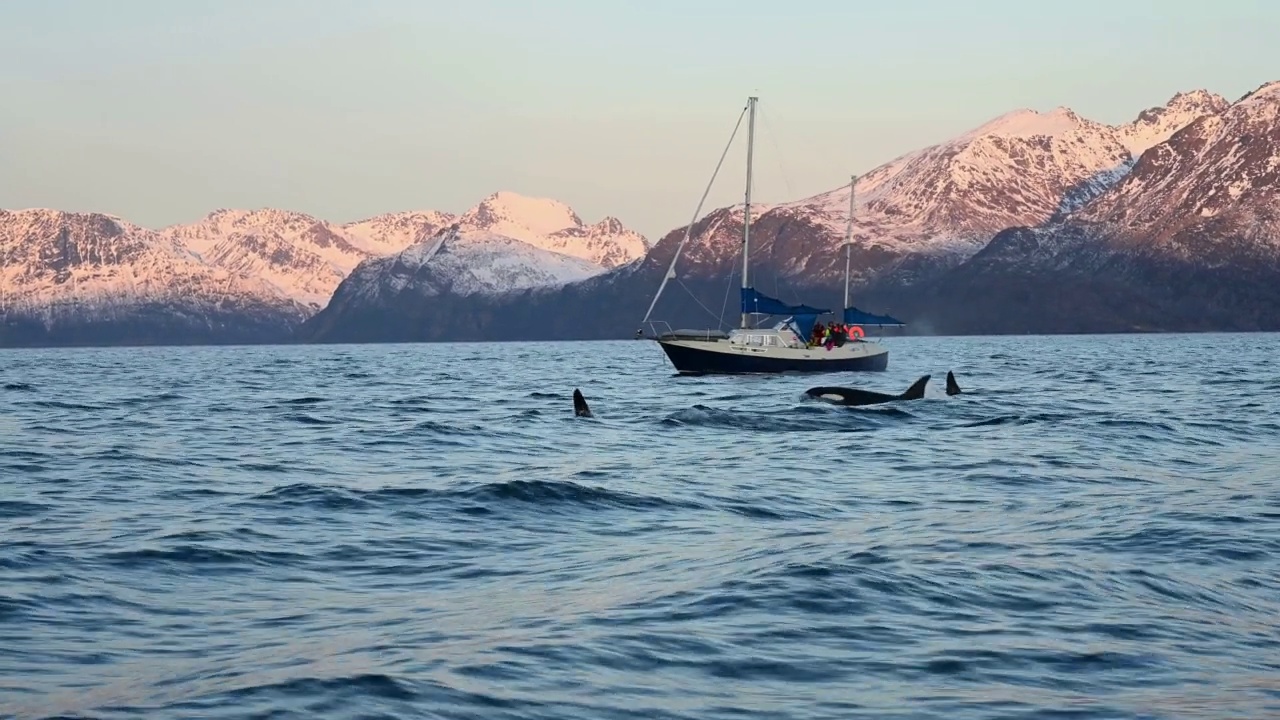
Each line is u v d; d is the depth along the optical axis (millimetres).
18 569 18688
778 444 36688
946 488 27734
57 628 15523
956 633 15164
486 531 22312
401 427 44375
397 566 19359
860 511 24672
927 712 12430
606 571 18766
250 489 27859
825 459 33000
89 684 13227
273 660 14008
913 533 21781
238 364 149250
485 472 30766
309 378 96438
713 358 79062
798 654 14305
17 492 27562
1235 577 18188
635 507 24781
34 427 46094
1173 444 36406
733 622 15531
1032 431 39750
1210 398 57562
